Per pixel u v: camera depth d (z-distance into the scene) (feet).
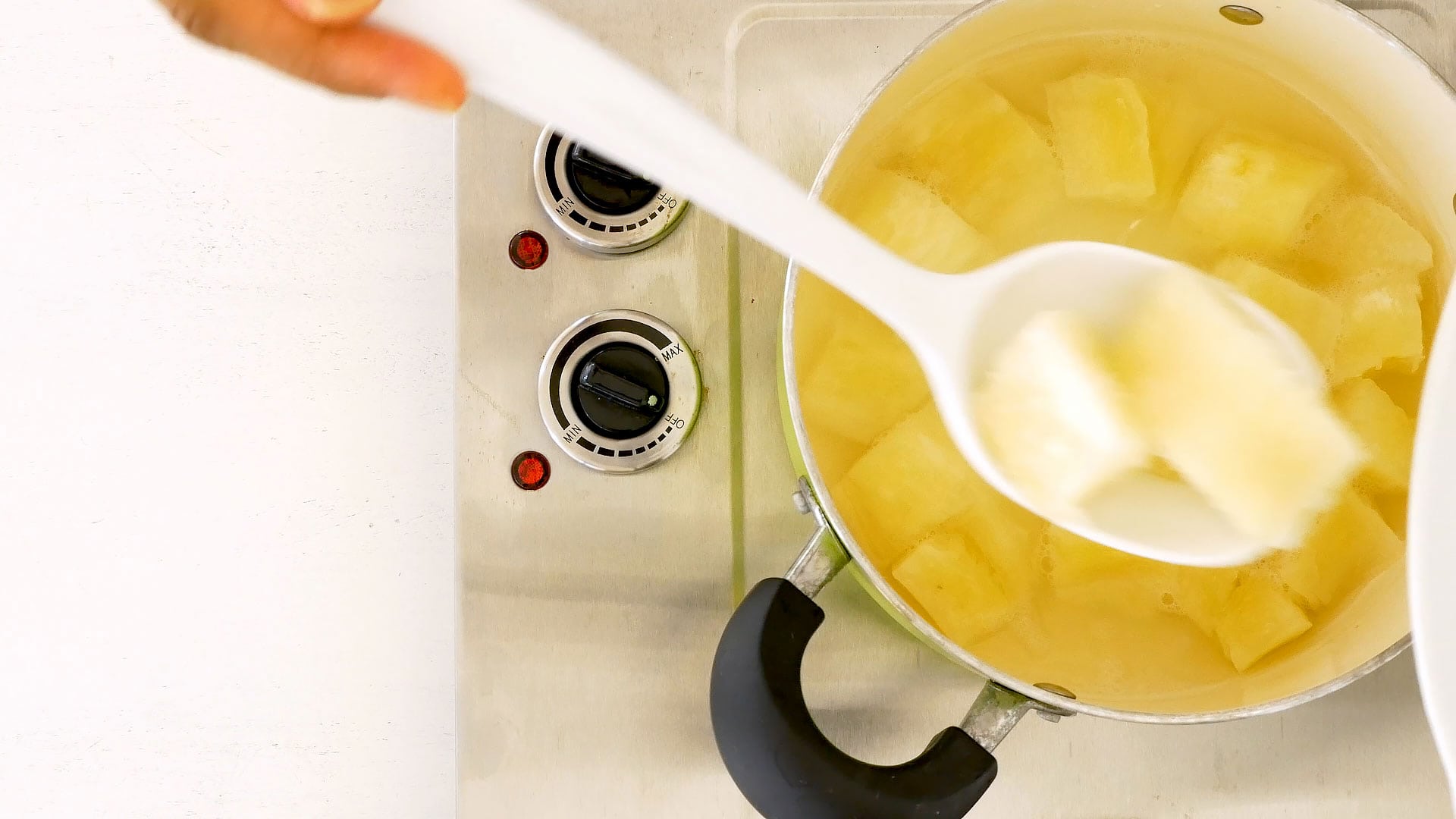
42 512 2.06
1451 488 1.42
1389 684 1.81
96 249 2.08
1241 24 1.75
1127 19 1.79
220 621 2.05
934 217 1.77
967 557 1.73
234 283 2.07
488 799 1.81
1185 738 1.81
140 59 2.09
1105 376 1.67
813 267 1.53
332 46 1.28
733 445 1.84
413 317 2.07
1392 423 1.74
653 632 1.82
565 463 1.83
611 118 1.39
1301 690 1.59
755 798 1.58
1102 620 1.77
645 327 1.84
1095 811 1.80
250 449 2.06
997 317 1.65
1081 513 1.65
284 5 1.26
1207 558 1.65
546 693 1.82
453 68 1.31
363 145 2.08
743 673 1.59
